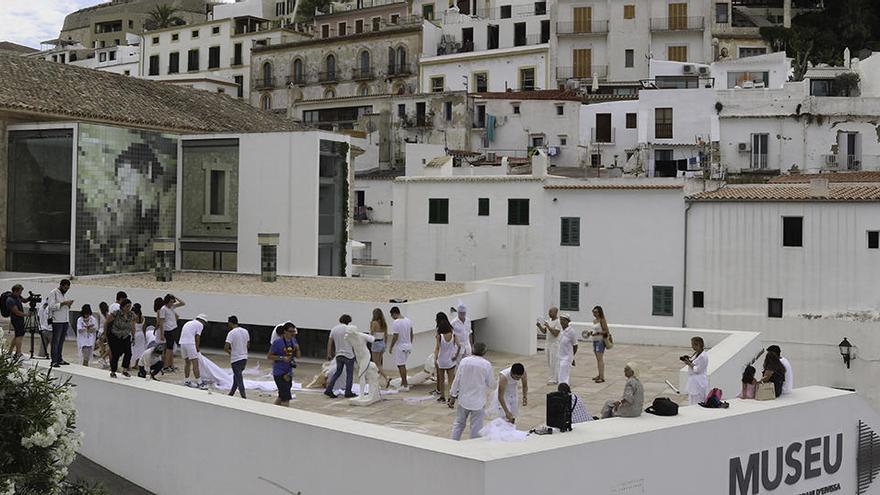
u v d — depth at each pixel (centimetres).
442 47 8181
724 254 3847
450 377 2039
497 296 2745
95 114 3519
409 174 5616
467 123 6688
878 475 1975
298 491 1466
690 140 5747
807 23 8231
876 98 5456
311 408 1891
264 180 3516
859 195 3672
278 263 3494
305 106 7712
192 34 9544
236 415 1572
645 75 7350
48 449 1189
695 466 1548
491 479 1220
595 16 7450
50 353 2205
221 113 4384
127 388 1806
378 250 5622
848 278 3666
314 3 10419
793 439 1767
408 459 1305
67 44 11956
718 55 7388
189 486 1669
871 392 3647
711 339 2806
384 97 7069
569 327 2112
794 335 3750
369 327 2373
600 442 1373
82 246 3256
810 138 5541
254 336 2569
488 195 4259
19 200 3400
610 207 4034
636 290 3994
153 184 3541
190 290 2741
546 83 7481
